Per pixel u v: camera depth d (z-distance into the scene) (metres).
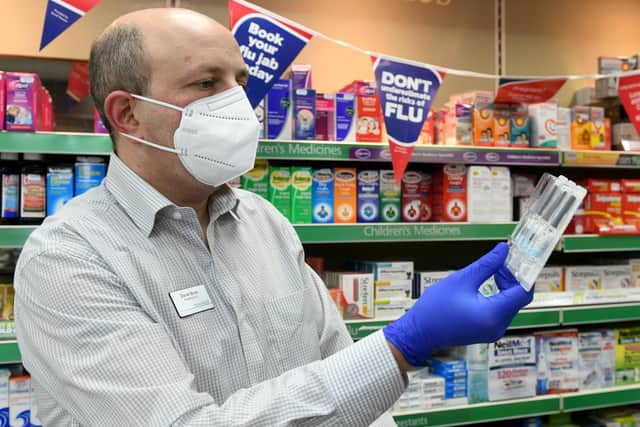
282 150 2.42
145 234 1.13
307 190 2.57
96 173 2.26
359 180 2.68
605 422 3.05
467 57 3.33
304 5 3.06
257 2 2.99
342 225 2.52
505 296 0.92
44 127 2.34
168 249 1.15
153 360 0.96
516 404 2.75
